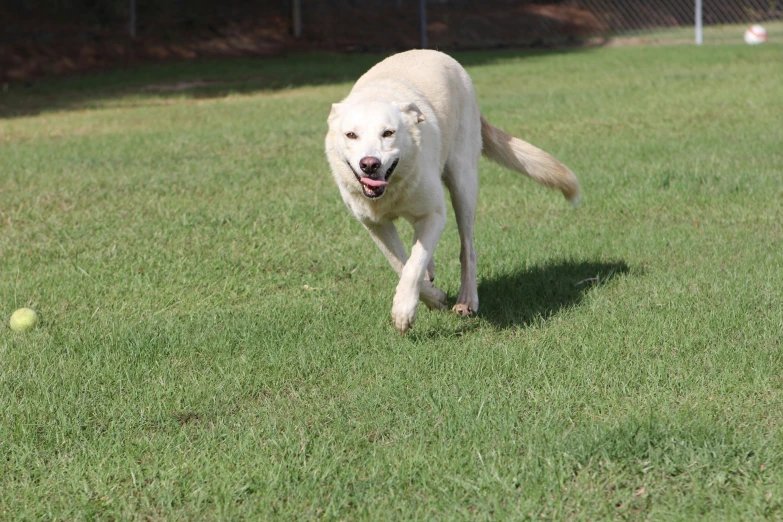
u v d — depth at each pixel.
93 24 29.69
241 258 7.42
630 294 6.05
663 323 5.42
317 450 4.21
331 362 5.26
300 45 30.66
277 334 5.70
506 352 5.16
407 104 5.43
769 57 21.23
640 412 4.37
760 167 9.47
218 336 5.70
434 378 4.95
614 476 3.83
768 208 8.00
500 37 32.34
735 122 12.45
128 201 9.58
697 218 7.89
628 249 7.09
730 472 3.82
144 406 4.77
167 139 13.79
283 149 12.48
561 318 5.74
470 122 6.57
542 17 33.75
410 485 3.90
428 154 5.66
